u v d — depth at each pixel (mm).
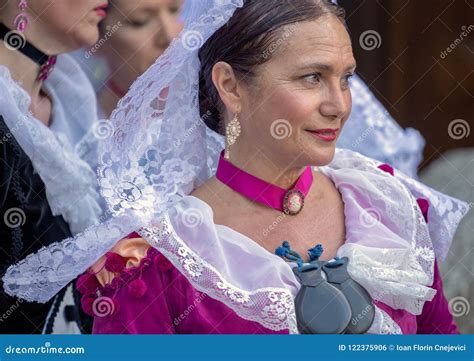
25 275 3664
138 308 3518
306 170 3723
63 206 5266
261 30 3391
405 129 5840
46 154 5211
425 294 3553
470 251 5410
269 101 3414
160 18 5676
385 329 3467
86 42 5625
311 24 3379
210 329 3465
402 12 6695
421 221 3797
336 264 3502
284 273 3459
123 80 5820
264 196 3609
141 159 3607
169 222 3539
